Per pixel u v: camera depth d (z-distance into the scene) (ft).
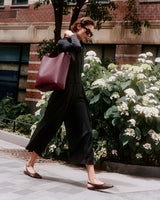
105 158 15.69
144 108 14.10
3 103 37.32
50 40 32.22
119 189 10.91
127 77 15.70
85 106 11.01
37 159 16.40
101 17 32.48
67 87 10.59
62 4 29.99
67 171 13.83
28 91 41.19
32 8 41.88
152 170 14.43
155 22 35.19
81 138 10.63
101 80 14.88
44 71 10.27
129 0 35.19
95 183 10.43
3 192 9.12
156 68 17.52
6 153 17.24
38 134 11.19
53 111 10.84
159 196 10.46
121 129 14.56
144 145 14.26
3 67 44.14
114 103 15.35
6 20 43.32
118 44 36.83
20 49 43.16
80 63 10.86
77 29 11.25
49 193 9.45
